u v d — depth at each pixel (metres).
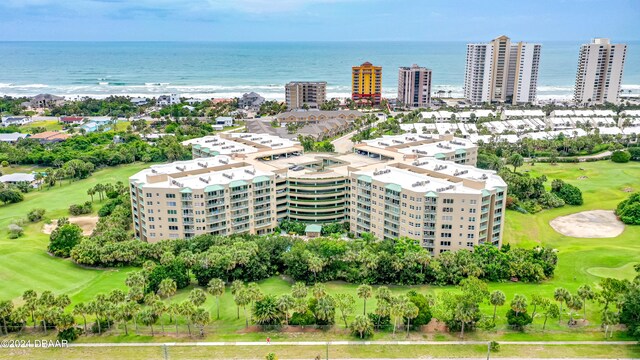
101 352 141.00
